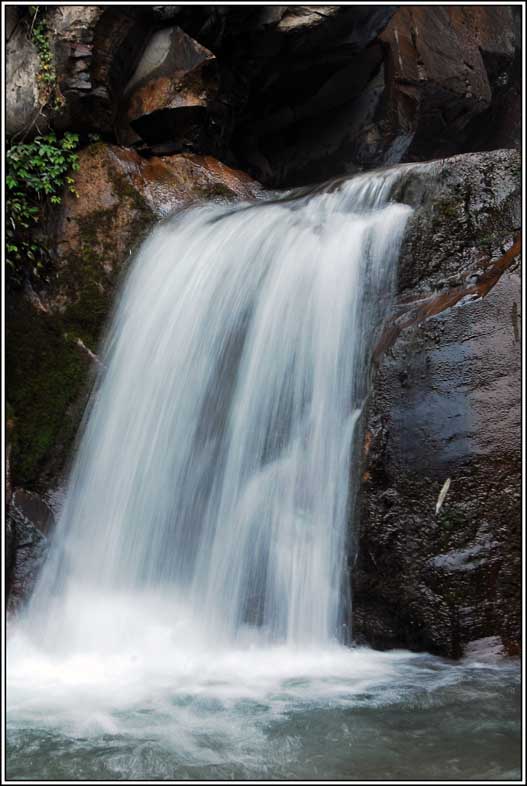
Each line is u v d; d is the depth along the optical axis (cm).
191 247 752
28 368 745
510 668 478
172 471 653
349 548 537
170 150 908
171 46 897
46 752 385
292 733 397
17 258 763
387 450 539
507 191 598
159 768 363
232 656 532
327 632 536
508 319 535
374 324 605
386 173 693
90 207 805
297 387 618
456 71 1255
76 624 594
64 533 676
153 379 702
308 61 1042
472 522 509
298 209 726
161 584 619
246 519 592
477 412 524
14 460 703
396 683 460
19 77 840
